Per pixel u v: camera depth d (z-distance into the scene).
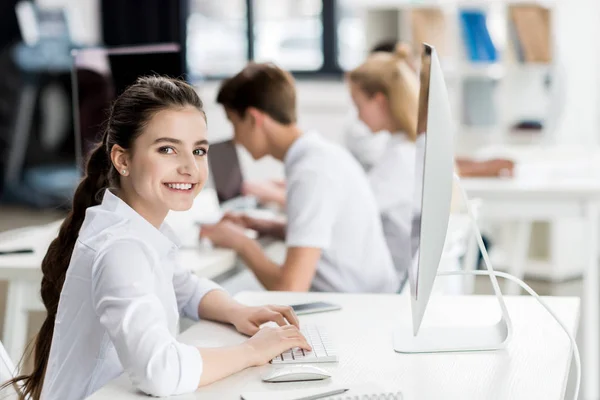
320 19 7.37
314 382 1.56
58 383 1.69
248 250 2.83
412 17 6.16
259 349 1.65
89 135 2.96
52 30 7.61
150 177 1.69
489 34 6.19
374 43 6.43
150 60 2.94
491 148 5.39
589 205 3.80
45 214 7.45
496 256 5.85
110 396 1.50
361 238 2.88
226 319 1.95
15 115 7.78
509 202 3.86
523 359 1.68
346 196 2.85
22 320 2.66
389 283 2.96
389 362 1.67
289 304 2.12
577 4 6.27
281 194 3.73
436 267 1.70
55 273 1.88
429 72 1.63
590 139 6.30
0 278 2.59
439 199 1.65
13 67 7.75
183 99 1.70
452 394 1.50
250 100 2.80
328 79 7.38
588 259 3.82
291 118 2.84
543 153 5.11
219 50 7.66
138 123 1.68
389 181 3.34
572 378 2.09
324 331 1.85
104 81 2.94
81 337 1.67
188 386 1.51
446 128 1.63
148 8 7.68
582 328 3.78
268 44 7.55
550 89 6.02
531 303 2.08
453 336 1.80
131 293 1.55
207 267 2.64
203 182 1.73
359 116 3.42
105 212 1.70
